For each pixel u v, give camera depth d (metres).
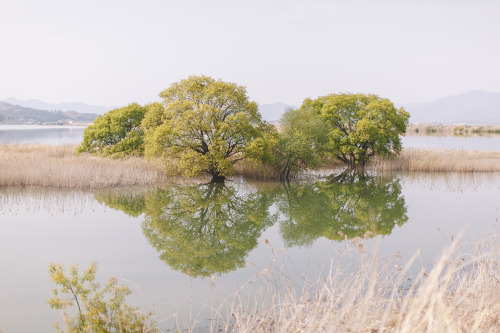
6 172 23.05
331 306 5.52
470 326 4.71
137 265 11.23
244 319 6.84
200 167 25.52
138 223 16.11
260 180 28.38
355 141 34.66
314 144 29.27
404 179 29.44
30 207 18.17
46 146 40.81
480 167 33.66
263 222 16.89
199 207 19.44
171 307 8.30
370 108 34.97
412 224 15.95
